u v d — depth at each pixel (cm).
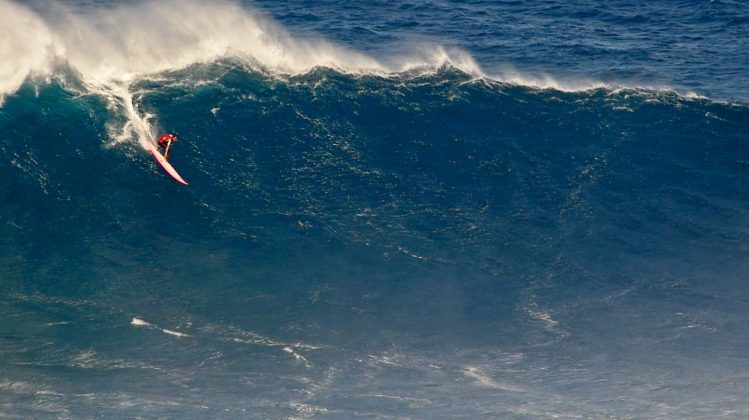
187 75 19562
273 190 17325
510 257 16300
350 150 18425
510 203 17550
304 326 14562
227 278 15462
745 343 14538
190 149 18000
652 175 18600
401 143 18738
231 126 18600
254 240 16238
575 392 13100
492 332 14688
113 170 17262
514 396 12962
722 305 15500
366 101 19650
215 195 17088
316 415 12350
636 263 16412
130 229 16288
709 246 16938
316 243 16250
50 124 17838
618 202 17850
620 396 12975
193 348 13975
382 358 13962
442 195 17588
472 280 15738
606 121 19875
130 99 18725
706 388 13225
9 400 12575
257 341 14200
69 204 16588
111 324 14388
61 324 14338
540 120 19750
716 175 18712
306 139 18562
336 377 13425
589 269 16188
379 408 12575
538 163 18612
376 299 15225
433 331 14650
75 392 12825
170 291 15138
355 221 16775
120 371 13400
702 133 19738
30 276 15225
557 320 15000
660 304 15475
